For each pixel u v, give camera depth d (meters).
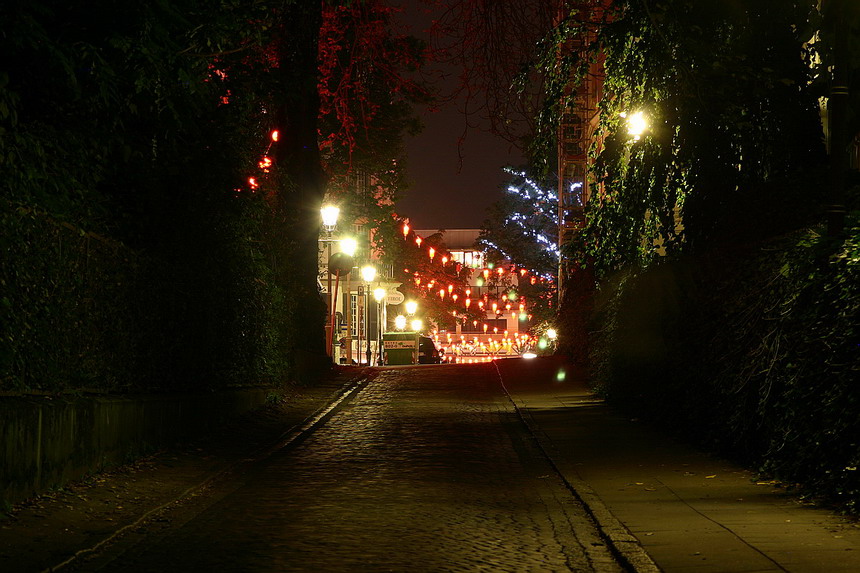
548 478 14.17
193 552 9.38
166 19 12.37
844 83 12.05
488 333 120.31
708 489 12.34
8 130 11.77
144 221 16.38
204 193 18.92
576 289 34.88
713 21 17.34
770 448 12.82
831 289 11.27
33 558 8.80
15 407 10.79
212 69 16.22
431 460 15.97
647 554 8.79
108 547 9.57
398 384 32.94
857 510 10.05
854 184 14.92
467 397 28.27
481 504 11.99
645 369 20.55
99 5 11.84
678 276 17.94
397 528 10.49
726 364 14.73
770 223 14.80
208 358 19.47
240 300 21.84
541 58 17.69
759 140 17.30
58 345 12.48
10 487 10.62
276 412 23.17
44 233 11.92
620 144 19.41
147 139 16.34
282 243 27.61
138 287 15.54
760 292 13.55
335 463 15.60
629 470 14.29
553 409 23.91
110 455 13.84
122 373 14.88
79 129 13.56
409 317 88.69
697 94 15.92
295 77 18.00
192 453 16.31
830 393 10.98
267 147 31.62
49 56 11.62
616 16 17.94
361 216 47.62
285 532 10.29
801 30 16.03
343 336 64.50
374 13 25.84
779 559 8.32
